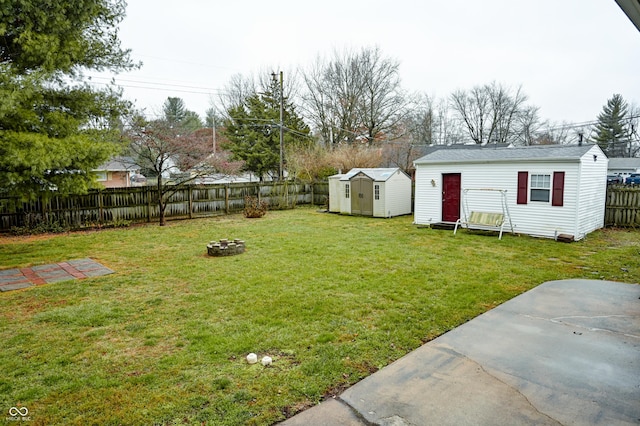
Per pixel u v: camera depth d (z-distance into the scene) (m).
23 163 6.11
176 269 6.59
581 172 8.76
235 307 4.68
